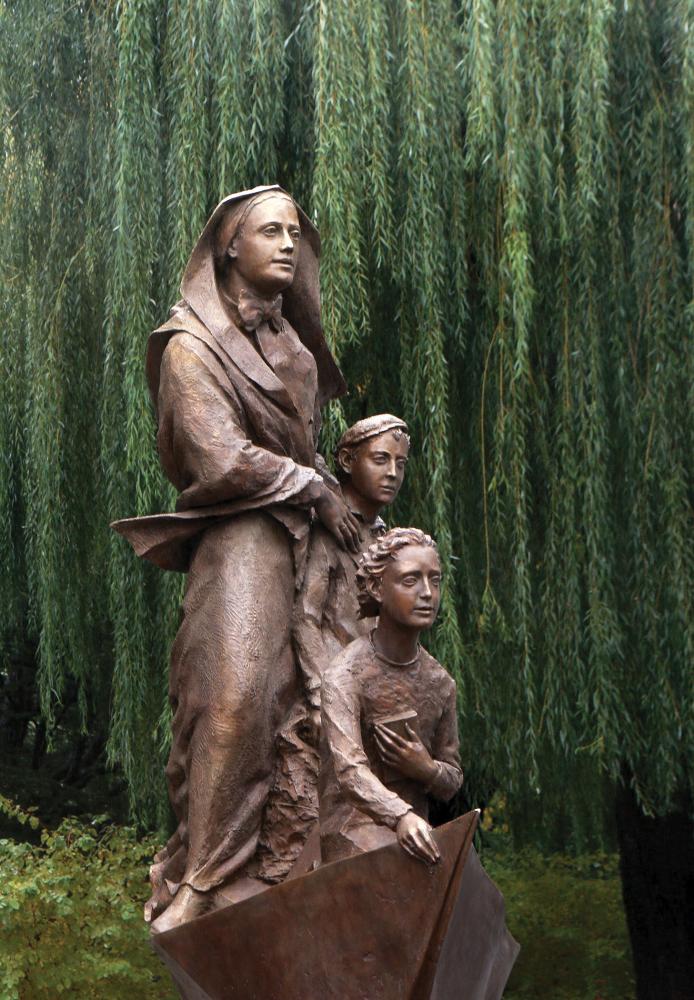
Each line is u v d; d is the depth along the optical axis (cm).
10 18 964
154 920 411
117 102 864
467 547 867
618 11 848
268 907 362
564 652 836
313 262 495
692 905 1167
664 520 829
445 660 807
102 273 935
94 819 1182
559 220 827
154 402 473
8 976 922
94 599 982
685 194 833
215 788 418
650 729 853
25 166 964
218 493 440
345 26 835
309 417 471
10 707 1547
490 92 814
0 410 960
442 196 853
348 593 465
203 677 430
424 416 850
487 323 864
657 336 828
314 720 437
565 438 837
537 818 1152
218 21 855
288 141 888
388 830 377
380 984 352
